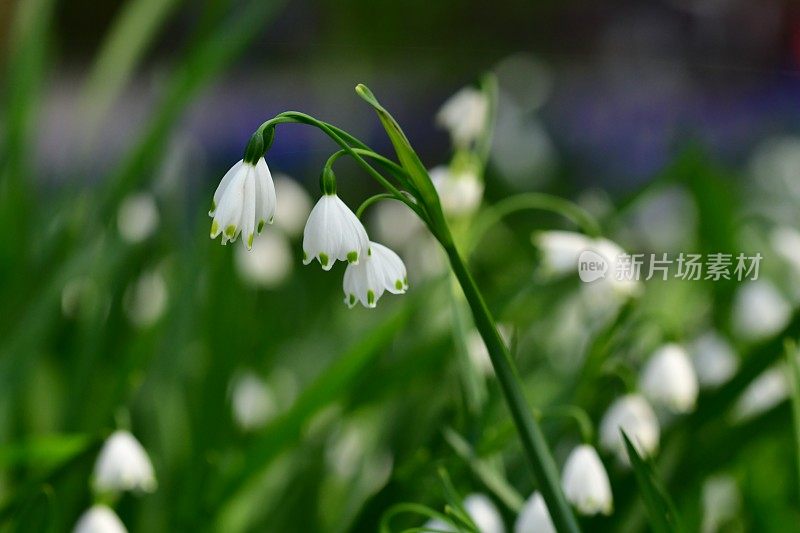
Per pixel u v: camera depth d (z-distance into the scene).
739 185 1.88
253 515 0.90
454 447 0.78
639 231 1.39
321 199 0.69
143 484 0.79
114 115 2.43
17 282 0.97
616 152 2.39
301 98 2.71
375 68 2.76
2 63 1.46
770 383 0.90
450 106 0.88
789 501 0.90
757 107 2.69
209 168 2.40
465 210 0.87
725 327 1.02
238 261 1.00
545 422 0.88
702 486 0.86
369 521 0.80
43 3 1.01
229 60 0.98
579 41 3.06
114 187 0.94
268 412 1.01
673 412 0.90
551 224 1.60
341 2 2.78
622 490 0.83
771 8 3.05
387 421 0.94
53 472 0.79
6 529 0.78
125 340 1.05
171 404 0.93
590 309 1.01
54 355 1.05
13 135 0.97
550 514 0.69
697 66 2.97
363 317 1.25
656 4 3.10
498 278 1.19
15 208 0.97
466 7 2.92
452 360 0.89
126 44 1.06
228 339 0.91
